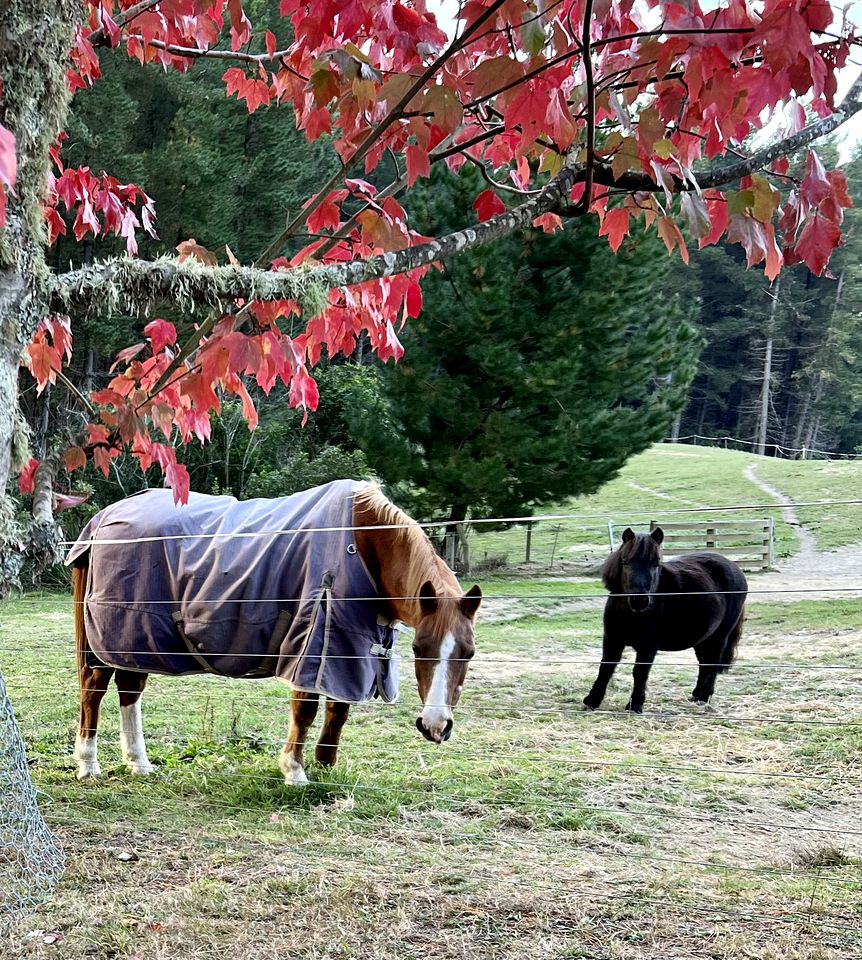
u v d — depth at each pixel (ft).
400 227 7.93
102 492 58.08
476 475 55.88
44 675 26.40
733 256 169.07
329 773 15.90
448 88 6.81
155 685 25.75
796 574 55.62
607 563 23.77
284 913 10.12
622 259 55.57
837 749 18.62
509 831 13.44
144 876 11.20
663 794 15.57
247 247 76.07
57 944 9.32
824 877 11.53
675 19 6.32
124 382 8.80
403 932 9.64
